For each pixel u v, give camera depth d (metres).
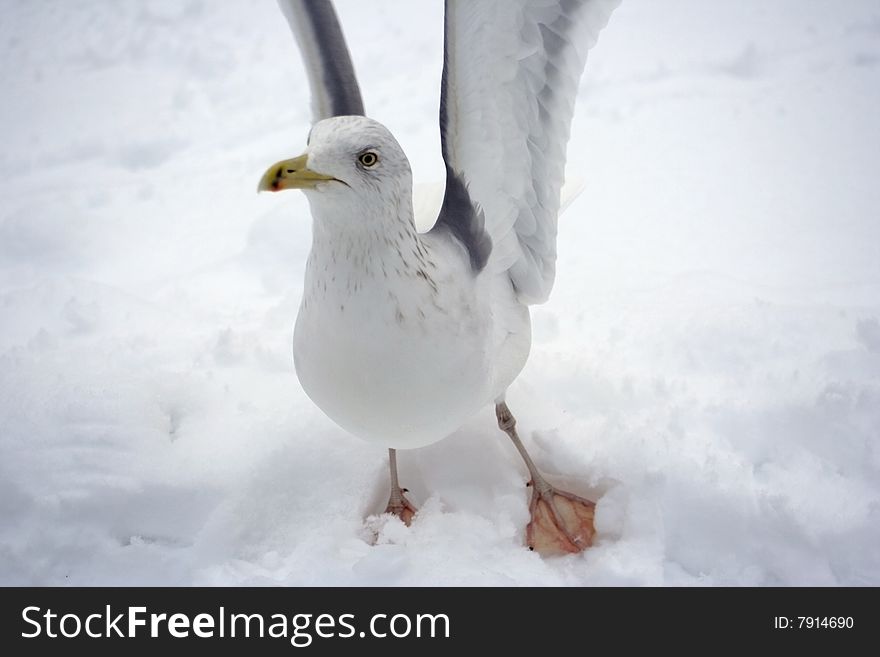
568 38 1.16
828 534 1.21
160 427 1.35
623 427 1.30
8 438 1.30
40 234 1.82
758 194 1.86
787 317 1.48
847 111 2.13
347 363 1.09
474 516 1.23
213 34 2.64
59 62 2.56
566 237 1.77
